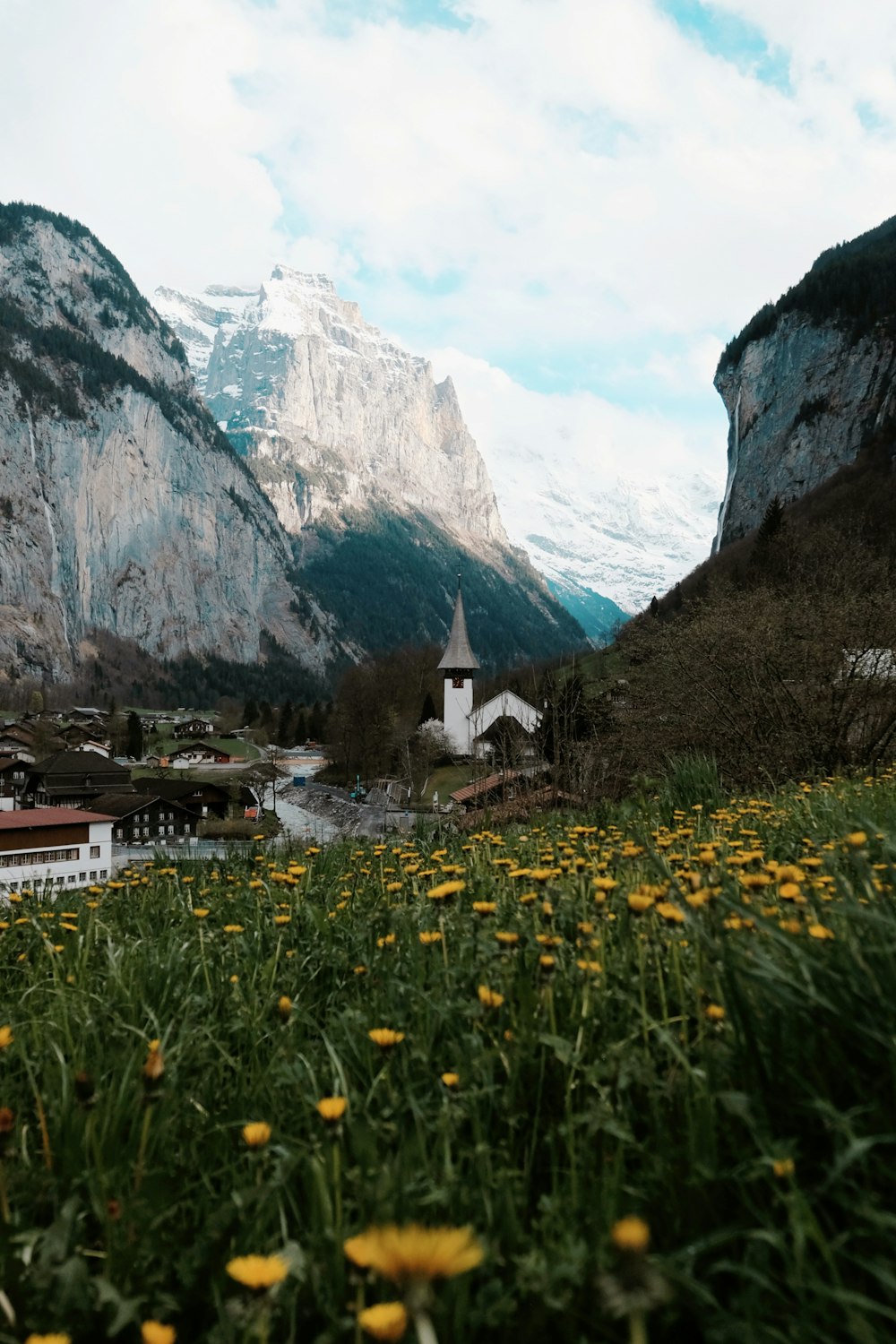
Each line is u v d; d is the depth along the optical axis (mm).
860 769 13406
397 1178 1731
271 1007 3092
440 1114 2066
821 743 15586
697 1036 2383
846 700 15828
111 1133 2125
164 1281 1701
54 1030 2973
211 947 3979
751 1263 1512
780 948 2264
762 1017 2107
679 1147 1865
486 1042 2568
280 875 4941
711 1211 1669
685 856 4547
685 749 17500
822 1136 1826
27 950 4469
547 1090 2307
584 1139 1919
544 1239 1635
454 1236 862
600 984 2596
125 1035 2766
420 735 76938
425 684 106938
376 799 68188
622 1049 2182
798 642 16391
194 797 71500
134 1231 1768
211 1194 1994
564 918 3381
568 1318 1432
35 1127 2369
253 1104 2402
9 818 25125
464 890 4426
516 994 2680
